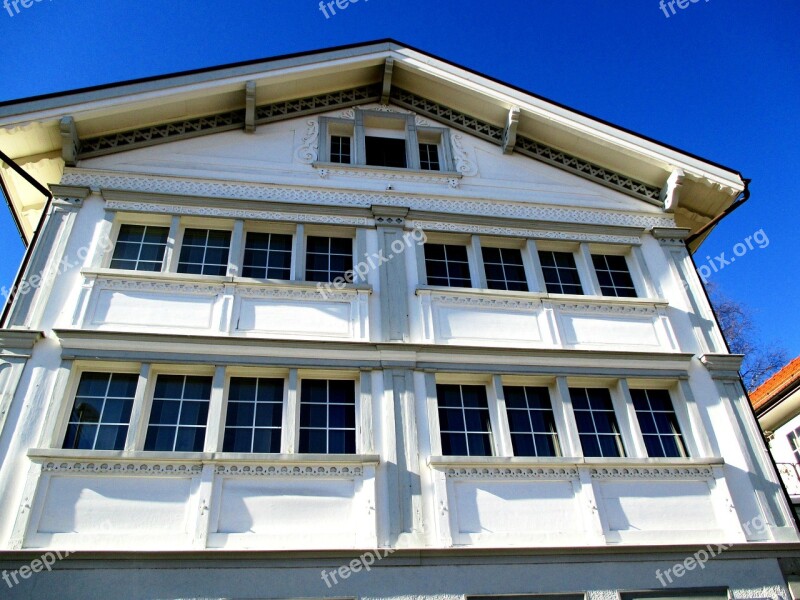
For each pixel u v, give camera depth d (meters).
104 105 11.43
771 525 9.57
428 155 13.61
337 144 13.34
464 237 12.08
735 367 11.14
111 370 9.51
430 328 10.63
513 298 11.22
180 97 11.95
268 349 9.84
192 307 10.19
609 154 13.35
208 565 7.96
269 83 12.61
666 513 9.44
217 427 9.10
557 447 10.05
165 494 8.42
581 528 9.05
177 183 11.73
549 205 12.84
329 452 9.34
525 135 13.64
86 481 8.36
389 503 8.80
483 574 8.45
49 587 7.60
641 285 12.13
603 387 10.78
